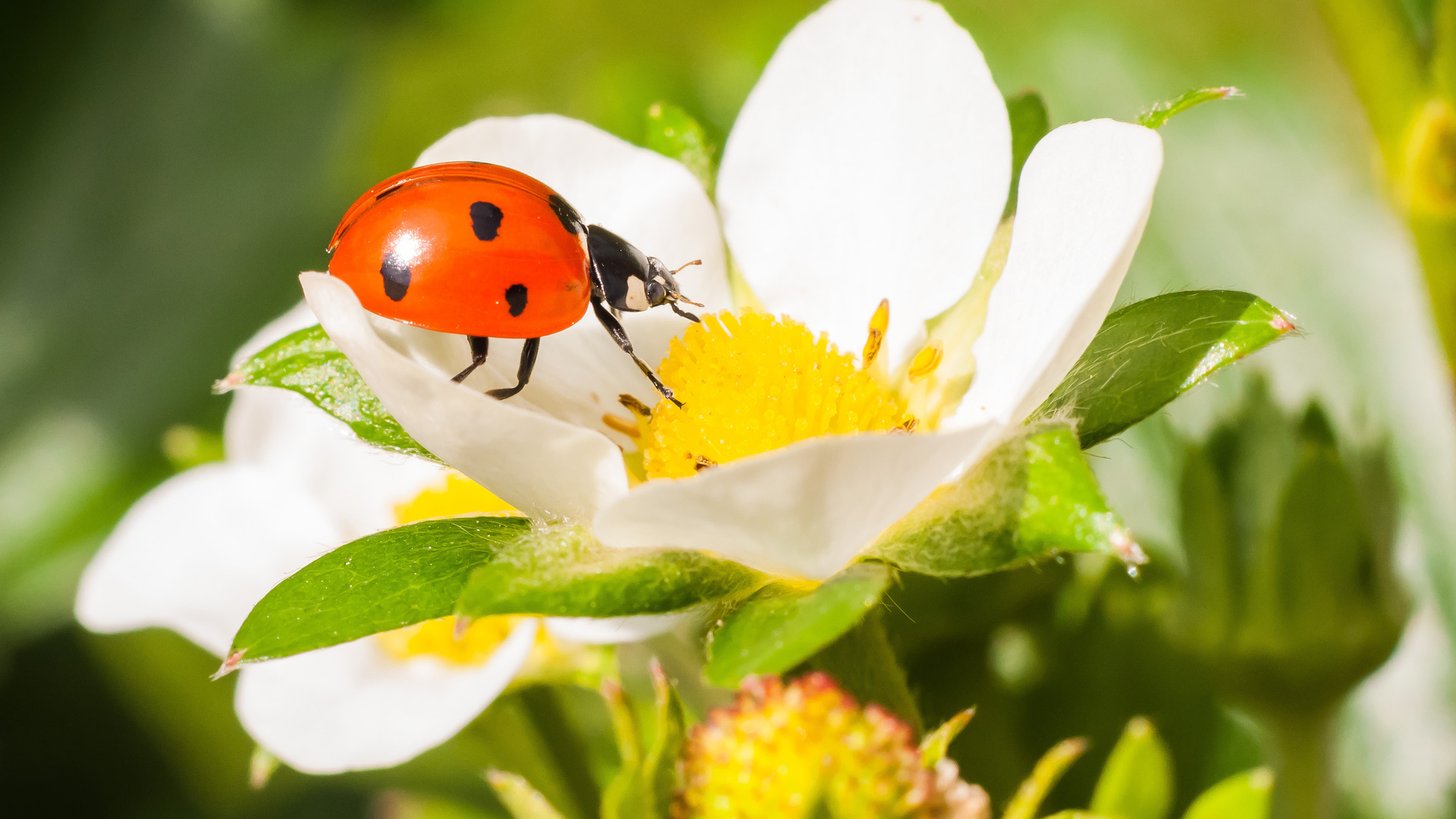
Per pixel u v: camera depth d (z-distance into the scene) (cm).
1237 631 11
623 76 12
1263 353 12
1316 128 13
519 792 10
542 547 9
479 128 10
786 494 9
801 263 10
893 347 10
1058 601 11
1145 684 11
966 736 11
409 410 9
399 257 10
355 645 10
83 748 13
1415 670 12
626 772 9
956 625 10
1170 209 13
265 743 10
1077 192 9
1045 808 11
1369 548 11
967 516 9
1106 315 9
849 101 10
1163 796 10
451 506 11
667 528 9
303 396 10
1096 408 9
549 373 10
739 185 10
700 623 10
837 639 10
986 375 10
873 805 9
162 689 13
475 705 10
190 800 13
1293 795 11
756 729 9
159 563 11
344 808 13
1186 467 11
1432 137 10
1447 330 11
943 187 10
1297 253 13
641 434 10
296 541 11
